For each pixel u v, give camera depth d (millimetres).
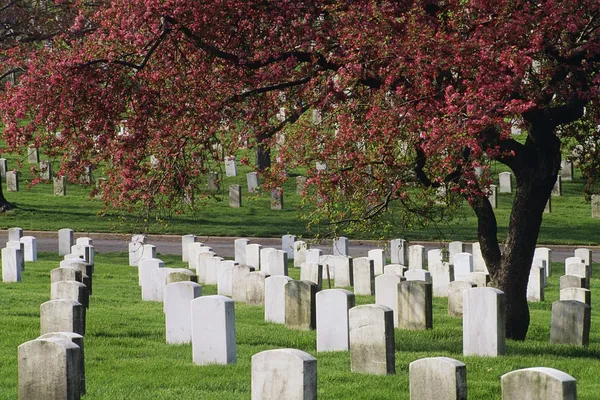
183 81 16625
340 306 16031
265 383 11719
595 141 20000
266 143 17219
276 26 16281
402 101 15438
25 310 19562
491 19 15500
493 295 15820
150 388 13109
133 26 16062
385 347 14000
